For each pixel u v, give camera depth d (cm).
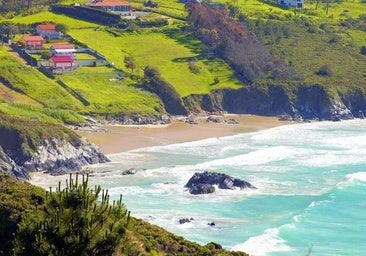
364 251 13775
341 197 16962
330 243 14150
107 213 5781
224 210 16012
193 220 15188
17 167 18938
